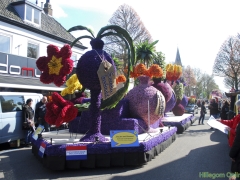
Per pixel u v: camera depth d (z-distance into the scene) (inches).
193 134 495.2
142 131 328.5
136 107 331.6
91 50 270.8
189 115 687.1
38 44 725.9
